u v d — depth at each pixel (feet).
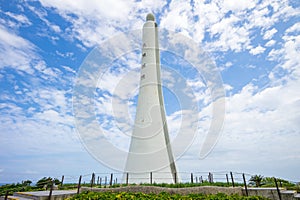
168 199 41.45
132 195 42.52
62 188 66.54
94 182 64.23
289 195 48.91
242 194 52.37
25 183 74.28
